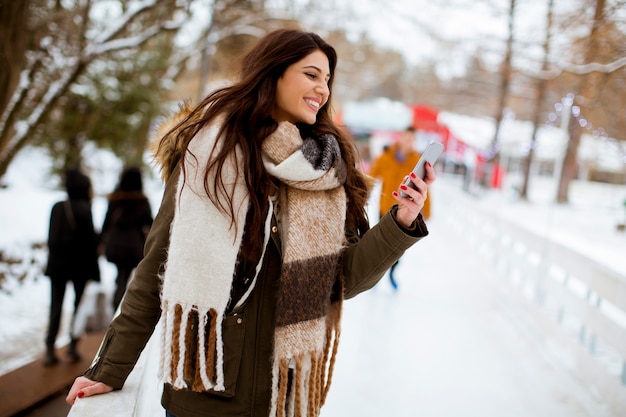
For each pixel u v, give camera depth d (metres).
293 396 1.44
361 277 1.53
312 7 12.55
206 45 10.09
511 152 19.36
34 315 6.02
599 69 5.58
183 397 1.45
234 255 1.36
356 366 4.01
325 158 1.45
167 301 1.33
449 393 3.66
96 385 1.49
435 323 5.18
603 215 15.66
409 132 5.94
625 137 6.18
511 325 5.24
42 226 10.39
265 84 1.49
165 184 1.54
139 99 11.50
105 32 7.05
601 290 3.94
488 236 7.94
